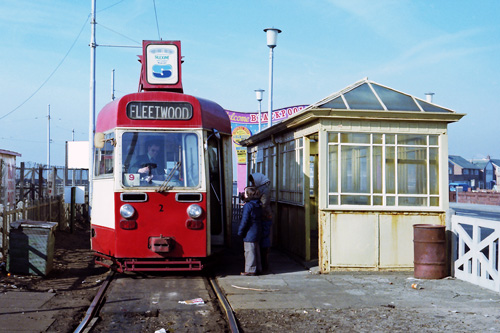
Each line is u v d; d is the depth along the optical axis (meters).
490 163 121.31
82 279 10.34
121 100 10.44
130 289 9.33
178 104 10.52
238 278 10.47
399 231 10.95
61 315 7.38
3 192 19.34
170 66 12.80
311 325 7.09
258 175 11.48
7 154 20.66
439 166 11.22
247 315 7.60
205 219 10.34
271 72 21.47
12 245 10.30
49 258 10.52
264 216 11.41
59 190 24.31
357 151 11.05
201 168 10.41
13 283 9.44
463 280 10.20
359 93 11.41
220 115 11.61
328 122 10.92
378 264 10.85
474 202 49.41
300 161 12.55
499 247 9.08
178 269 10.22
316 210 18.09
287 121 12.73
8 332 6.52
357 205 10.96
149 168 10.32
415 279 10.34
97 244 11.10
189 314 7.60
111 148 10.60
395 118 10.94
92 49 21.44
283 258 13.16
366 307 8.07
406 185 11.12
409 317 7.49
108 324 7.07
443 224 11.01
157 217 10.20
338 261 10.85
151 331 6.76
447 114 11.02
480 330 6.85
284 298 8.63
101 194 10.98
